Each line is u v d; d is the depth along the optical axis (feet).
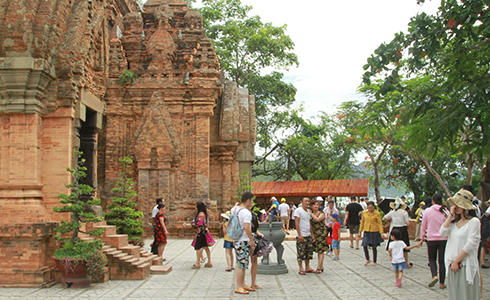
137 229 44.83
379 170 125.70
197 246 40.32
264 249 30.07
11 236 31.73
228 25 121.80
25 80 33.42
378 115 45.78
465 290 21.16
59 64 35.60
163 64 73.26
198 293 29.53
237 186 79.87
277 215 81.05
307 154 129.59
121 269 34.60
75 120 36.96
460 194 22.47
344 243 64.18
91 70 40.60
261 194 101.45
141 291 30.17
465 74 39.17
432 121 38.65
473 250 21.11
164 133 70.03
